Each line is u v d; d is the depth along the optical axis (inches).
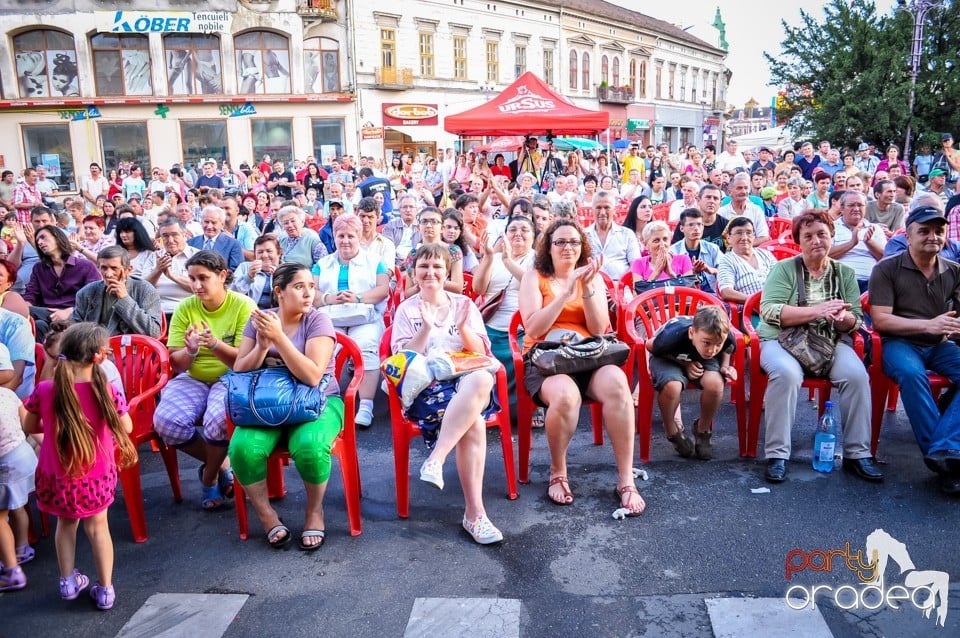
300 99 1090.7
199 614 123.0
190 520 157.8
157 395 193.3
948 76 898.7
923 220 163.8
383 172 833.5
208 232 266.1
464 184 512.4
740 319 218.1
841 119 911.7
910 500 151.9
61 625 121.9
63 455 119.0
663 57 1931.6
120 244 245.8
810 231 168.6
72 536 127.7
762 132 1160.8
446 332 164.2
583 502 157.1
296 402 138.4
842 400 164.2
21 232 276.2
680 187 499.2
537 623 116.7
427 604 122.8
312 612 122.3
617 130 1720.0
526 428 166.1
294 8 1071.6
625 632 113.7
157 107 1049.5
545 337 167.9
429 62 1229.1
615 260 256.4
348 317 212.2
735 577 126.9
